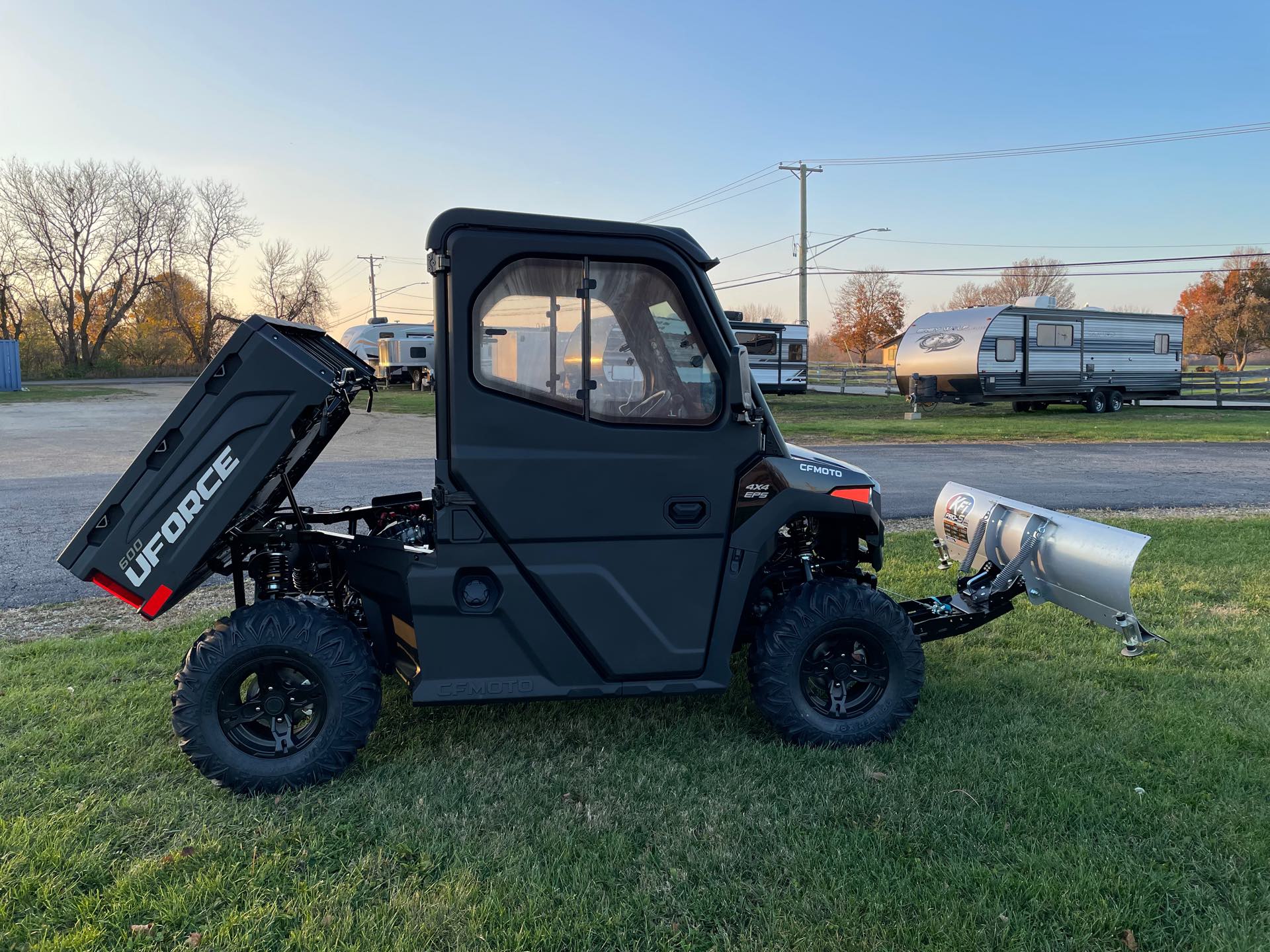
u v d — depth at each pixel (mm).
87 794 3295
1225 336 56562
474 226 3219
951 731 3895
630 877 2789
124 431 19062
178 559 3225
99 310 59938
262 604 3404
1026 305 24641
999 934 2496
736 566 3531
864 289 57469
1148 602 6047
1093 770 3521
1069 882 2752
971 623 4379
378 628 3689
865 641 3752
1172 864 2877
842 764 3562
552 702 4230
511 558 3359
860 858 2879
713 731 3893
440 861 2869
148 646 5047
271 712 3375
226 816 3150
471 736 3850
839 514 3697
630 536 3418
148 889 2695
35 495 10344
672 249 3371
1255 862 2891
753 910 2621
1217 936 2514
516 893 2680
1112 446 17047
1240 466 13742
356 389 3820
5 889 2689
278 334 3258
